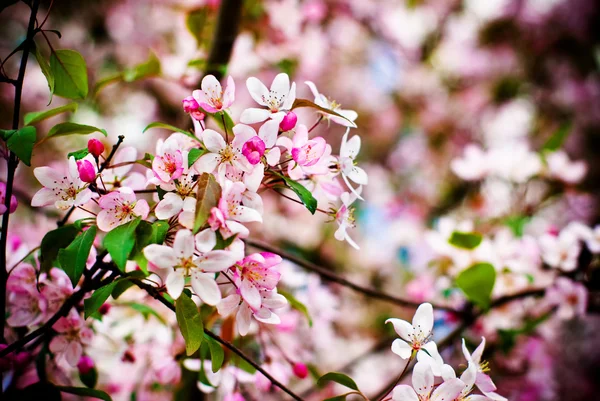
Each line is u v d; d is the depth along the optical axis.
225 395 0.96
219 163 0.79
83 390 0.83
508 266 1.08
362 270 1.96
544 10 2.17
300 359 1.00
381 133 2.29
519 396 1.33
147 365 1.00
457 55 2.30
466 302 1.08
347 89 2.17
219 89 0.81
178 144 0.81
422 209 2.08
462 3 2.23
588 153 2.12
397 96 2.28
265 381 0.93
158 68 1.00
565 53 2.20
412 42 2.26
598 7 2.12
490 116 2.21
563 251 1.05
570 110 2.17
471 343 1.10
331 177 0.84
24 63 0.81
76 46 1.71
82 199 0.80
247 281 0.79
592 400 1.82
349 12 1.96
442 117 2.25
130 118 1.65
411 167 2.24
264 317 0.80
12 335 0.89
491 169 1.29
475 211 1.59
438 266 1.22
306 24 1.56
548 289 1.05
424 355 0.81
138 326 0.95
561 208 1.73
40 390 0.83
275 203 1.71
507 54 2.24
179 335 0.95
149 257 0.76
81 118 1.50
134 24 1.75
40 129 1.55
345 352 1.64
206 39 1.13
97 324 0.93
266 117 0.80
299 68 1.58
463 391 0.80
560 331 1.79
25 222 1.22
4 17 1.65
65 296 0.86
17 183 1.52
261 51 1.29
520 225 1.28
